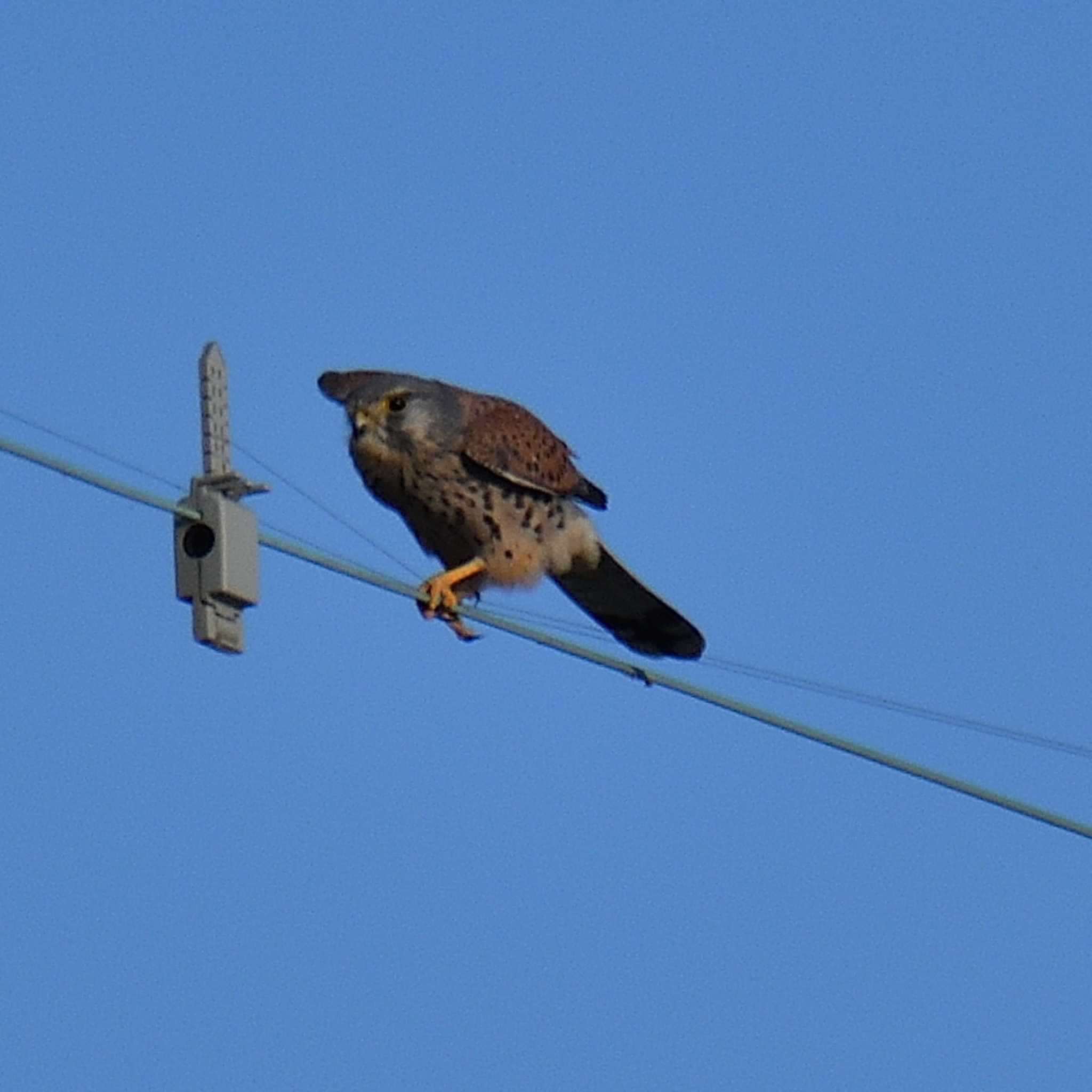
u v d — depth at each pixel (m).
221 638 9.54
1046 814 12.03
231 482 9.65
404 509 14.58
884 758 11.65
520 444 14.24
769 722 11.43
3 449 8.59
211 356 9.71
